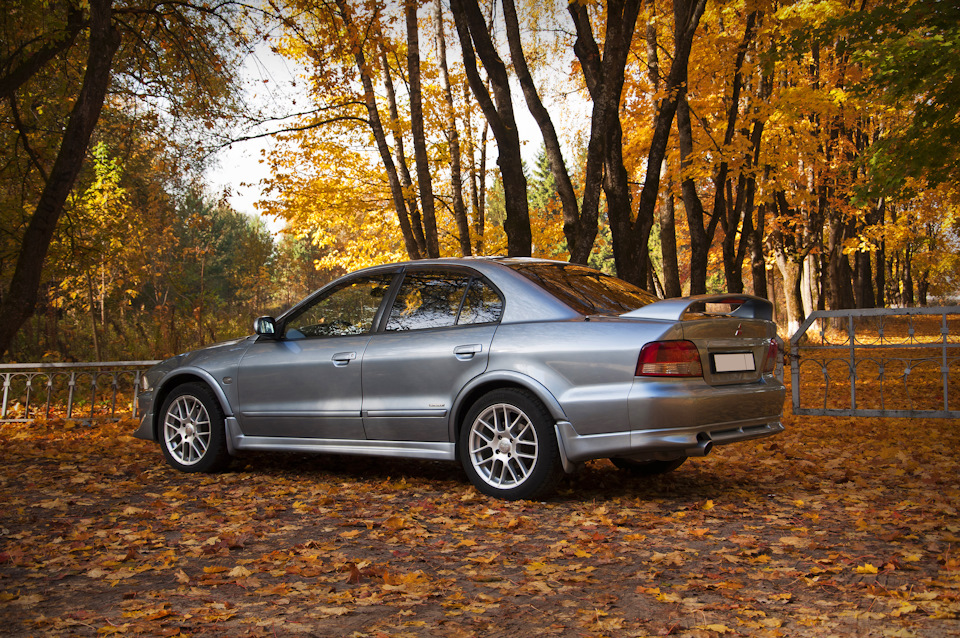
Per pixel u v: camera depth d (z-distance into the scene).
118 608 3.04
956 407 10.01
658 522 4.38
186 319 20.92
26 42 12.12
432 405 5.30
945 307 7.61
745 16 14.38
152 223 21.91
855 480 5.58
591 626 2.79
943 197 28.41
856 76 16.11
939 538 3.90
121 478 6.20
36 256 11.86
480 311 5.32
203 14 13.39
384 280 5.90
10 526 4.46
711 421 4.68
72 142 11.81
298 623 2.85
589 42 10.23
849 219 28.84
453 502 5.05
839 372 15.99
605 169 11.16
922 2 9.93
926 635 2.63
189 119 14.09
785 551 3.75
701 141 15.02
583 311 5.05
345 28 13.05
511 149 10.58
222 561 3.72
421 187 13.93
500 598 3.12
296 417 5.93
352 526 4.44
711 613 2.91
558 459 4.86
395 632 2.76
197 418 6.45
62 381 12.70
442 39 16.70
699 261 13.99
